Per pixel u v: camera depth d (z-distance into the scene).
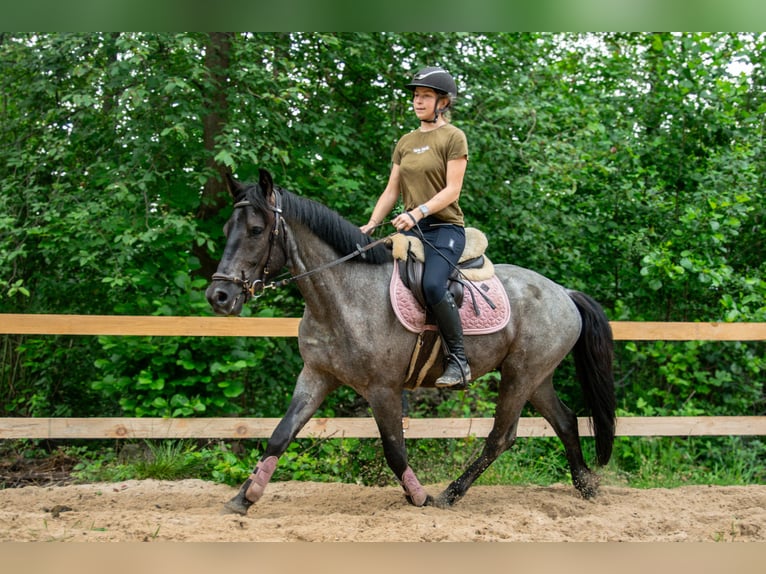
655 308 9.12
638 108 9.15
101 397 8.71
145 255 7.62
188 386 7.21
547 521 4.67
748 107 9.48
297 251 4.62
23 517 4.43
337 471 6.57
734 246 9.10
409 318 4.71
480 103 8.73
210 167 7.73
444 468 6.77
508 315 5.11
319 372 4.83
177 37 7.08
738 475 7.21
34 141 8.07
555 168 8.30
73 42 7.33
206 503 5.39
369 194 8.45
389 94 8.66
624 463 7.54
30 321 6.06
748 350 8.37
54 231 7.41
